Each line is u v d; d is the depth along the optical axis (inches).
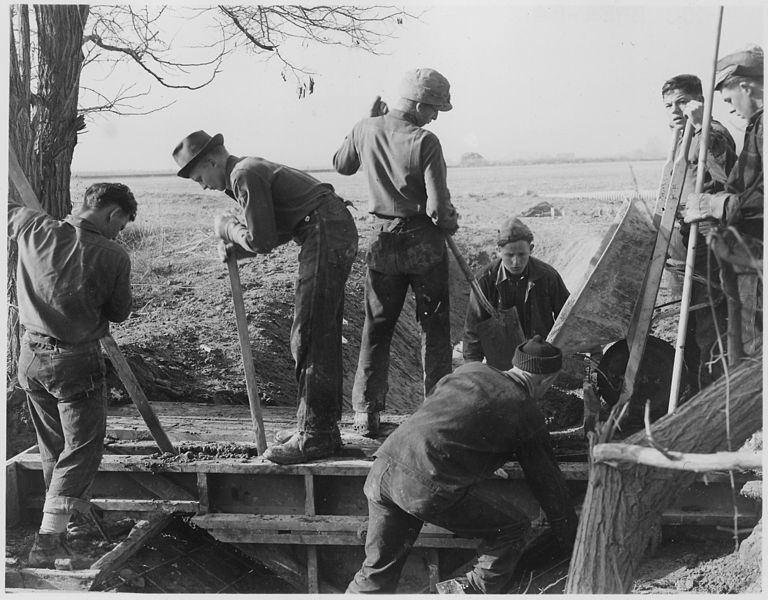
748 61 165.9
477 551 163.6
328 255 173.6
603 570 135.0
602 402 185.0
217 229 176.9
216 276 396.5
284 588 178.5
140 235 495.5
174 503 178.5
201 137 174.1
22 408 218.2
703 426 133.3
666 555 167.2
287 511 177.6
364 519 171.8
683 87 175.3
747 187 158.7
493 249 666.8
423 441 146.3
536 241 714.8
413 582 177.5
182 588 167.2
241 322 179.3
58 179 234.2
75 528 170.7
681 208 177.2
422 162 173.9
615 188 900.6
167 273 402.6
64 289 158.2
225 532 176.7
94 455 164.6
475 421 145.3
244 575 177.0
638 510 134.3
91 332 162.2
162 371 247.0
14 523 180.2
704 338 171.0
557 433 175.5
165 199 684.1
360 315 410.3
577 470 165.2
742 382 134.0
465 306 568.7
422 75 176.2
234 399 242.4
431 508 146.1
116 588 161.3
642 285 171.8
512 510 153.3
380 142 177.2
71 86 233.9
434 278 181.0
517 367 151.4
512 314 177.6
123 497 182.4
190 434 195.0
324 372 175.6
